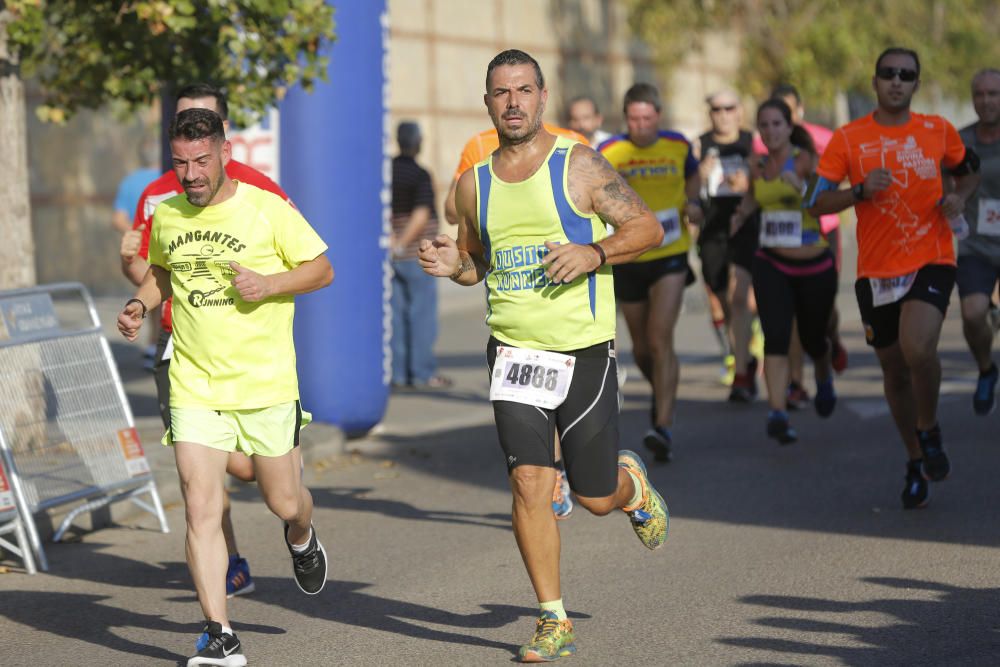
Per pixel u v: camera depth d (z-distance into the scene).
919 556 16.73
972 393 28.69
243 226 13.51
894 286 18.77
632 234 13.14
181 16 21.52
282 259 13.72
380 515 20.42
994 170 22.28
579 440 13.55
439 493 21.88
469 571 17.00
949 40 68.75
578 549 17.80
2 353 18.30
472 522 19.78
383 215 25.89
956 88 72.06
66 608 16.11
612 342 13.61
